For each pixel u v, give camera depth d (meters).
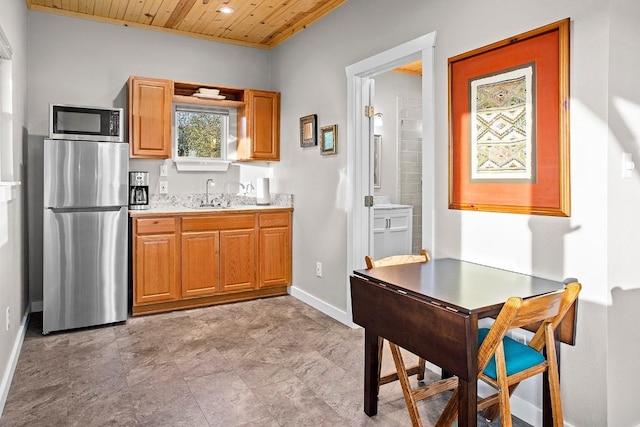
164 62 4.36
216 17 4.01
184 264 3.93
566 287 1.76
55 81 3.93
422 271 2.22
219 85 4.40
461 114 2.46
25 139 3.65
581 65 1.90
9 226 2.60
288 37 4.43
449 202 2.56
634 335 1.95
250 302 4.25
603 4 1.81
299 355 2.96
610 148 1.83
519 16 2.15
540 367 1.80
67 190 3.35
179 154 4.47
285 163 4.56
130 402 2.33
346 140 3.54
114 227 3.54
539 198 2.07
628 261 1.91
